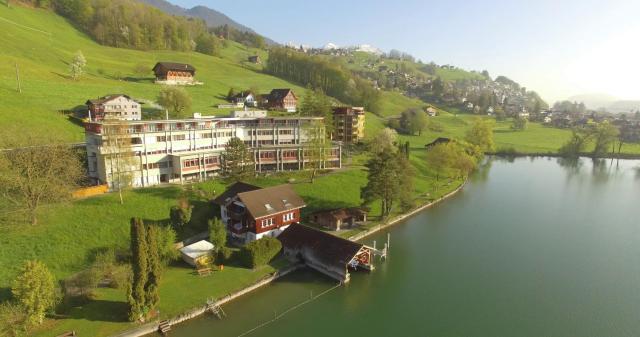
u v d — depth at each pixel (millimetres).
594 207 98625
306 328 47312
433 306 52812
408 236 76625
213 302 48969
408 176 82250
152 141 81062
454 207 96188
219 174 89188
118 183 71500
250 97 165125
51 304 42500
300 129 103562
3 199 60625
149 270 44688
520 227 83000
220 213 73000
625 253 70250
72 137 89000
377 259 66312
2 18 179000
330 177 95250
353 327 47812
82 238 58094
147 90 151125
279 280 57219
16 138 68812
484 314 51156
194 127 88500
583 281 60062
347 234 72688
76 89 126125
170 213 65188
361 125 145625
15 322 40094
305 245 61719
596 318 50469
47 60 151875
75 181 73312
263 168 97938
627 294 56250
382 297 54625
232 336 44625
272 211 66125
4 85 106625
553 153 175750
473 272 62531
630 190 116750
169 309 46781
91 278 48094
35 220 58375
